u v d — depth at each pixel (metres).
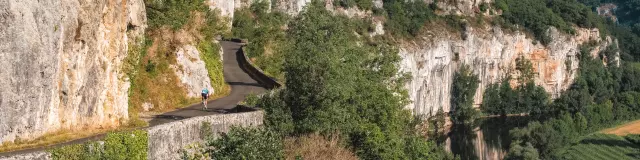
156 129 20.48
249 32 79.00
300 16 47.72
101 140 18.41
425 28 193.75
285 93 34.00
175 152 21.73
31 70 18.20
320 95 33.69
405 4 197.62
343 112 35.41
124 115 25.81
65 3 20.16
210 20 46.16
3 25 16.95
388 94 44.97
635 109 182.25
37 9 18.44
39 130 18.88
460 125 175.62
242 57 60.91
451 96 191.88
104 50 23.73
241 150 24.00
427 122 113.75
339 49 42.69
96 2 22.53
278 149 26.77
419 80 175.50
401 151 40.50
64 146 16.97
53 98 19.69
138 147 19.31
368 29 173.25
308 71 34.12
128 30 28.27
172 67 36.47
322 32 44.44
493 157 130.88
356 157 34.38
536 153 109.06
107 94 24.17
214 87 42.12
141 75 33.22
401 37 182.75
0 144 16.95
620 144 132.50
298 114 33.53
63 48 20.25
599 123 159.50
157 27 36.22
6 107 17.17
